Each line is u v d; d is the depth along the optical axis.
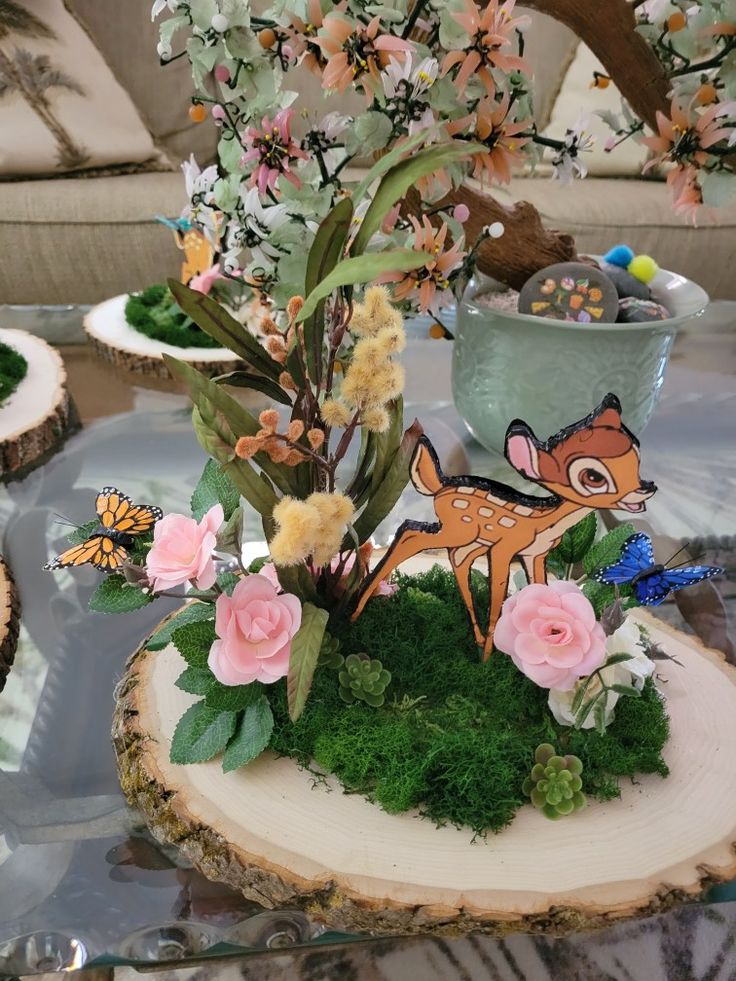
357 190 0.45
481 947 0.63
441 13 0.63
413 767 0.52
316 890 0.47
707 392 1.03
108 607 0.54
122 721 0.58
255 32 0.66
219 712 0.55
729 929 0.64
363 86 0.62
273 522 0.51
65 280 1.69
